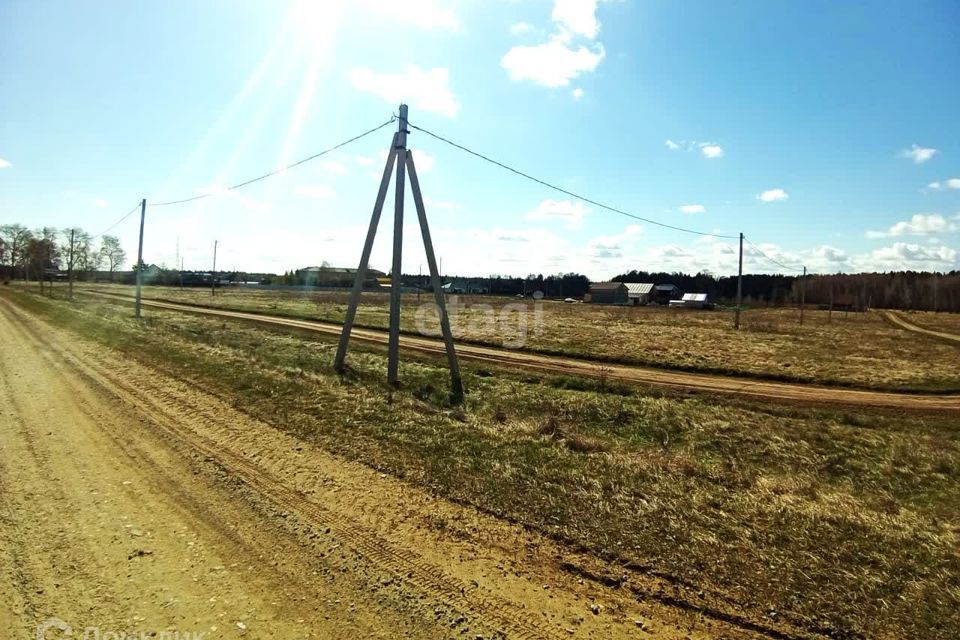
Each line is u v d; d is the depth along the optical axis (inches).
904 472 325.4
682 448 368.5
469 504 223.6
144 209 1234.0
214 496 228.1
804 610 152.1
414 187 546.9
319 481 247.3
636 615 152.5
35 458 267.1
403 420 351.6
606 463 279.6
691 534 195.9
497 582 167.8
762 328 1572.3
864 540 195.5
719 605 155.7
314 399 399.2
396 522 207.3
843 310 3346.5
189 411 365.4
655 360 812.0
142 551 179.9
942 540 200.5
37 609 146.1
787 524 206.5
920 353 1040.8
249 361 564.7
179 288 3496.6
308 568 173.0
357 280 577.6
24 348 652.7
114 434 311.6
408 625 145.6
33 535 188.4
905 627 144.7
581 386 606.2
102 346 671.8
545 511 215.3
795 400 570.6
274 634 139.4
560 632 144.8
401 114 545.3
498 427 355.6
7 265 3676.2
